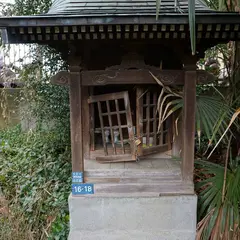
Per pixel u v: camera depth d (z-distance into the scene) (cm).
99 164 238
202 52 199
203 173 222
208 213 197
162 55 246
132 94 253
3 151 366
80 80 199
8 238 223
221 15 158
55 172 315
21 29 163
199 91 284
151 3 197
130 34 172
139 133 227
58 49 200
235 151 255
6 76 405
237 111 173
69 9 186
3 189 287
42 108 361
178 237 212
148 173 218
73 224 214
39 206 256
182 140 211
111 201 212
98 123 258
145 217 213
